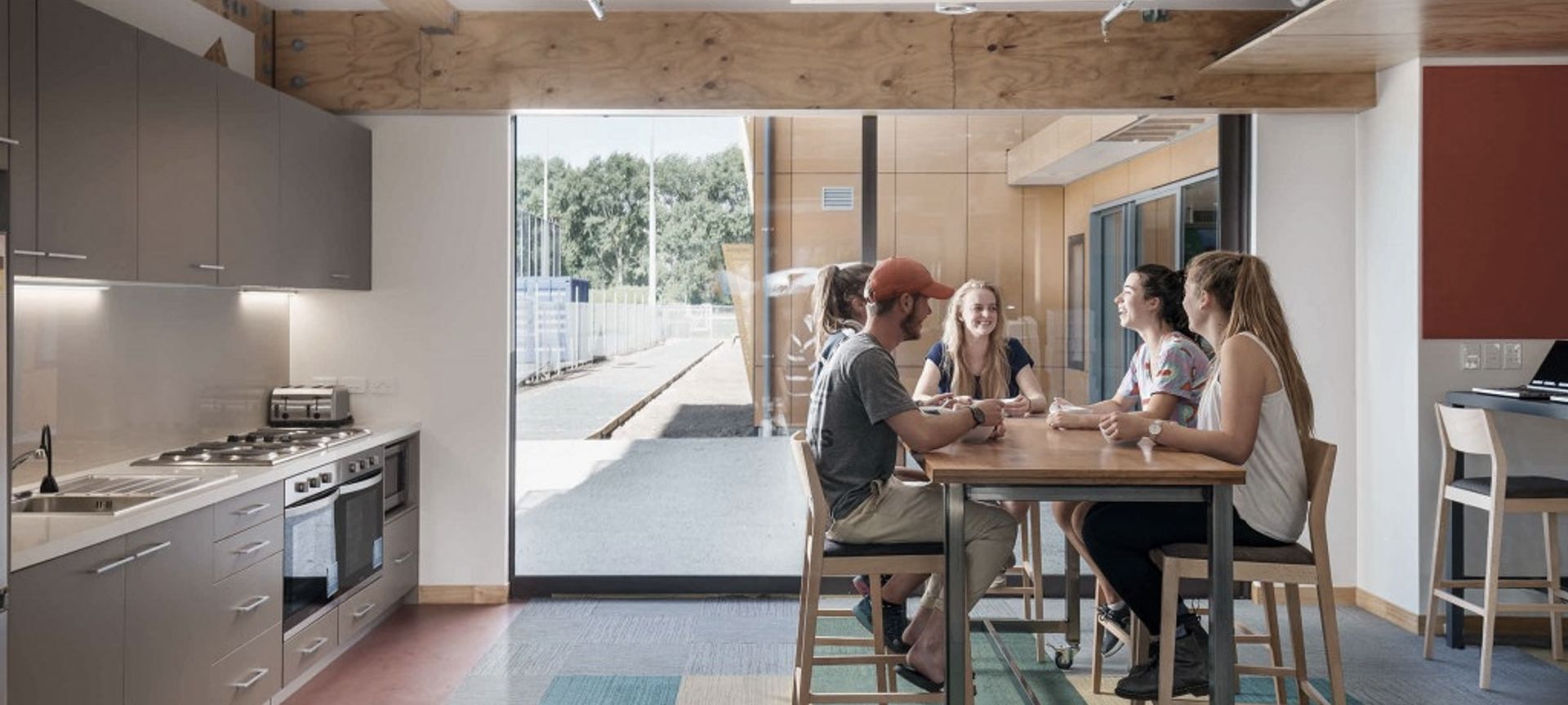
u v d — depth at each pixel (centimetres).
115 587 296
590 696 416
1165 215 561
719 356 567
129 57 341
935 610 348
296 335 545
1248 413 324
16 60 290
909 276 342
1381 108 529
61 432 370
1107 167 560
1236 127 557
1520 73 497
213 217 391
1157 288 424
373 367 545
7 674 252
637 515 568
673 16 535
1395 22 443
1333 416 554
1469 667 456
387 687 425
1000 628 446
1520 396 461
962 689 302
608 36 534
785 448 568
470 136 545
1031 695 377
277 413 515
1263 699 419
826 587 567
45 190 302
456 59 535
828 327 425
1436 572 468
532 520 567
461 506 550
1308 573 318
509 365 554
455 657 464
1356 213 552
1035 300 561
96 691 288
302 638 416
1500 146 498
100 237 326
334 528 444
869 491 335
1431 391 500
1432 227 499
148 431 419
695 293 566
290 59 534
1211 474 294
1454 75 498
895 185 561
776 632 502
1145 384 432
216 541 350
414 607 545
